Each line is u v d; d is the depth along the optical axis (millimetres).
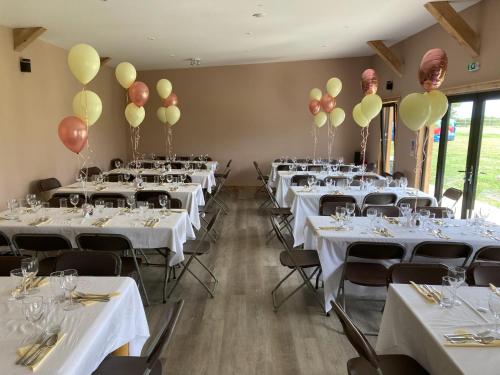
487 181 5012
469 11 5043
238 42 6582
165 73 9461
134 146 9805
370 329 3074
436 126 6234
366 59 9000
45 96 6273
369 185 5758
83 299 1978
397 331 2156
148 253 4762
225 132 9570
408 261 3199
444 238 3158
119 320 2014
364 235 3223
